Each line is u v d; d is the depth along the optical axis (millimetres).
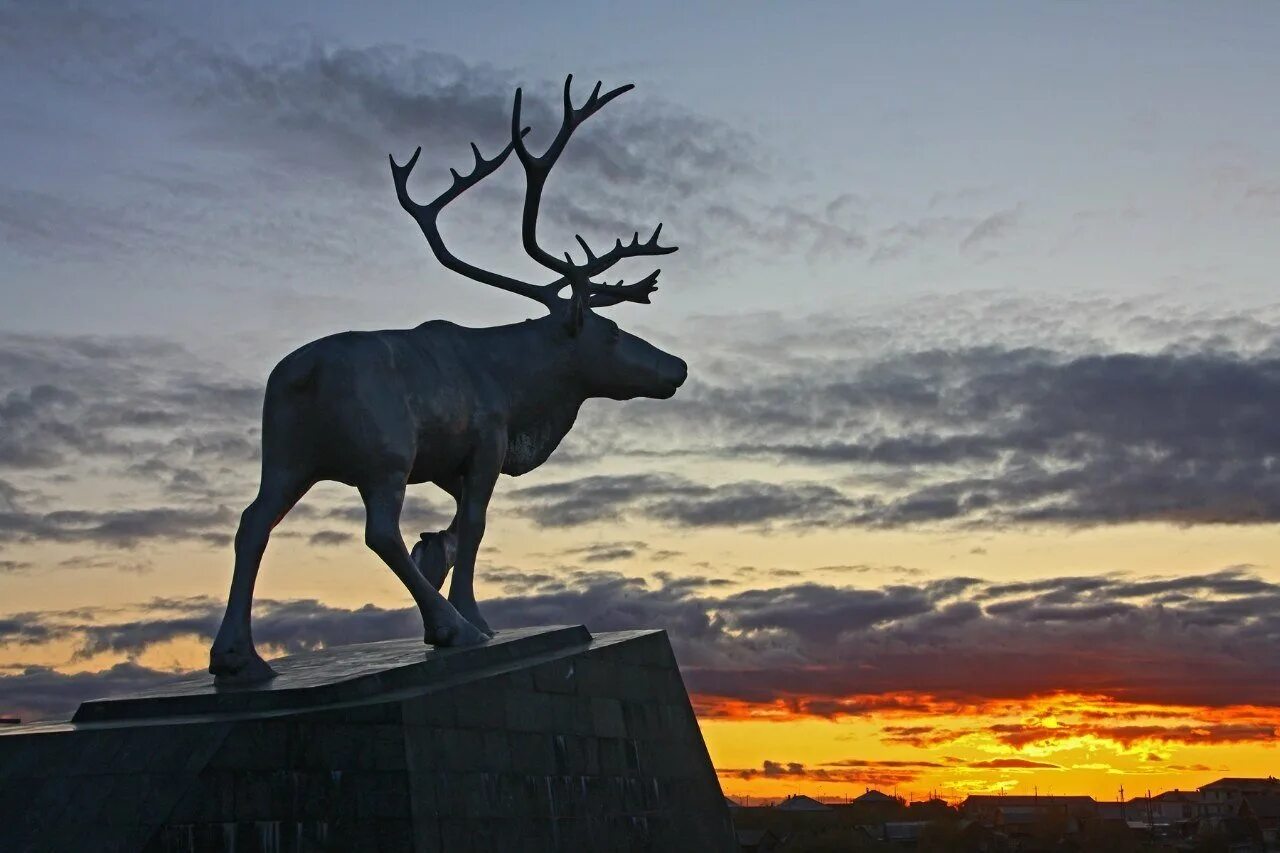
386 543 15422
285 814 12742
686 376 18484
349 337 15688
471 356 17031
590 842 15406
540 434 17797
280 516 15484
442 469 16719
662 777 17016
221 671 14906
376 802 12828
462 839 13406
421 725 13297
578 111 17688
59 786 13000
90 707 14289
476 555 17016
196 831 12500
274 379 15406
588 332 17812
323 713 13047
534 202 17422
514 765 14508
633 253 18625
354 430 15250
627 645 17031
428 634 15992
